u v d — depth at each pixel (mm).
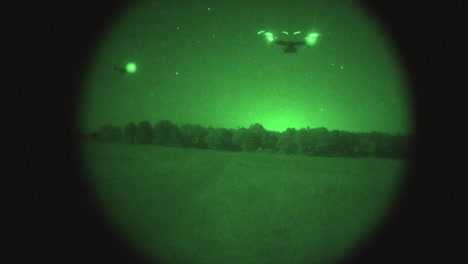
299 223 5641
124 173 8680
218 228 5348
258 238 5066
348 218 6012
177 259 4320
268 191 7473
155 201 6598
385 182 8430
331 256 4570
